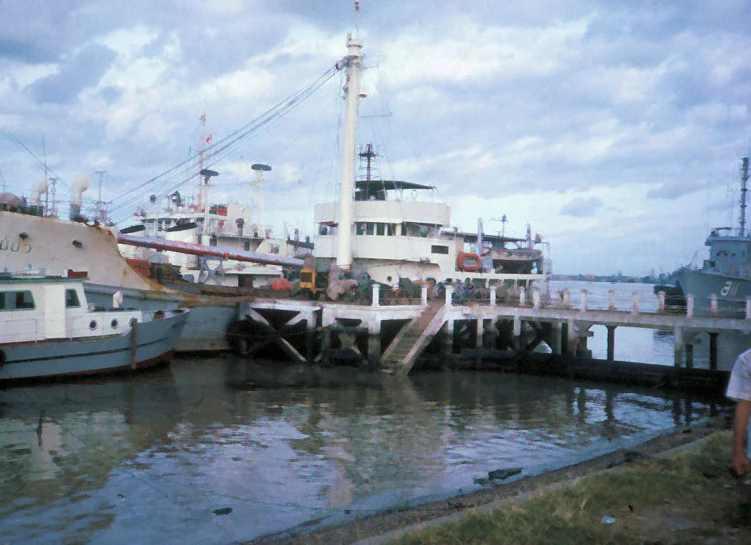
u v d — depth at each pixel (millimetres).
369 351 29578
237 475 13852
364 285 33844
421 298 33219
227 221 47562
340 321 32062
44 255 28156
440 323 31516
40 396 21406
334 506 11945
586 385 28531
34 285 23156
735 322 26469
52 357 23031
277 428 18500
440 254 42625
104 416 19125
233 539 10242
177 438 16906
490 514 8008
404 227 42125
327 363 30875
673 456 10883
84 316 24500
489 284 45844
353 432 18344
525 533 7254
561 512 7934
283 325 32500
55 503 11812
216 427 18328
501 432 19031
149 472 13859
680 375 27422
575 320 30797
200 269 41781
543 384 28578
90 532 10492
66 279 24000
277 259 37500
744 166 63781
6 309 22625
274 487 13086
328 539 8969
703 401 25203
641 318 28891
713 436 12328
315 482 13523
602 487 8891
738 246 61531
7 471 13680
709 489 8859
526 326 35562
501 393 26016
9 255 27156
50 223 28047
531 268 52656
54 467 14055
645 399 25516
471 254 44531
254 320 33312
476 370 32156
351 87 36781
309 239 58438
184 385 24703
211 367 29750
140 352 26328
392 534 7789
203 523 10938
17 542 10062
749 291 53750
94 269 29781
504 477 13820
